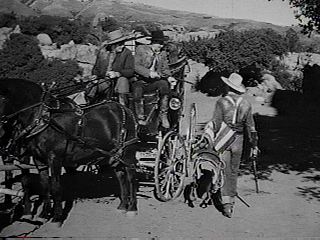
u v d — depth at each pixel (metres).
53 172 6.92
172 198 8.62
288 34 28.78
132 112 8.09
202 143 8.19
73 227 7.06
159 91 8.48
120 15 31.03
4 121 6.57
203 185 8.95
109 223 7.29
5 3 25.50
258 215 7.81
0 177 9.84
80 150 7.18
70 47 21.56
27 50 18.73
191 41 26.86
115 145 7.61
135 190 7.85
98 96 8.58
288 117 19.30
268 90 23.62
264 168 11.29
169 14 37.28
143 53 8.54
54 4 30.06
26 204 7.46
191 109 9.60
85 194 8.93
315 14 12.56
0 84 6.70
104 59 8.55
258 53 23.92
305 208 8.21
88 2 32.25
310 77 22.62
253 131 7.83
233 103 7.73
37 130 6.73
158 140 8.68
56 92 7.71
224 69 24.05
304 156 12.58
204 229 7.05
